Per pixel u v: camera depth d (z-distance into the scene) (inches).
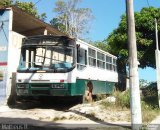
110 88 936.9
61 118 557.0
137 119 462.9
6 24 711.7
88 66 732.0
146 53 1118.4
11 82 708.0
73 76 631.8
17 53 734.5
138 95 467.8
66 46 641.0
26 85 641.0
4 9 716.0
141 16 1109.7
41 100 753.0
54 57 640.4
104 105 671.1
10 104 701.9
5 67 700.7
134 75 469.7
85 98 724.7
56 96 692.7
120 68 1133.1
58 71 628.4
